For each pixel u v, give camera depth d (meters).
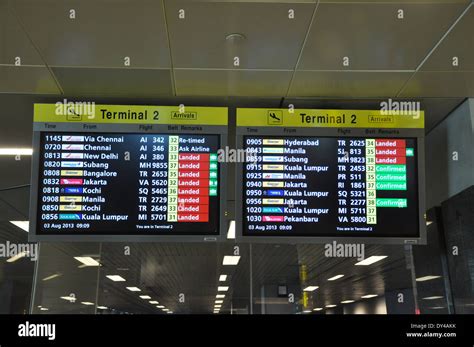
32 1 2.41
